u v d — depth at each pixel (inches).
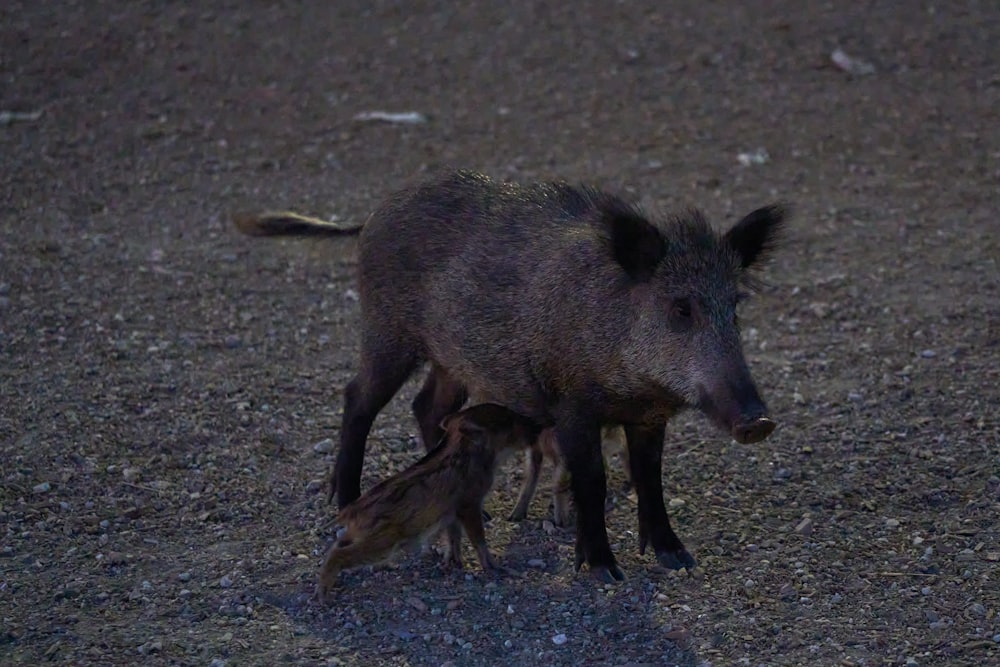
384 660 345.7
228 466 462.6
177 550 406.0
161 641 350.9
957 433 486.0
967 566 393.7
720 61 954.1
